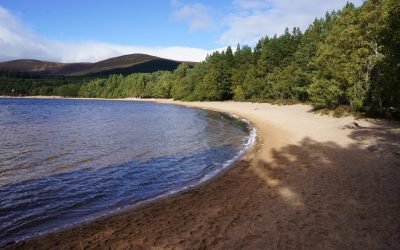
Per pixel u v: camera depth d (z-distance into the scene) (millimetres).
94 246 8445
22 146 23891
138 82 150875
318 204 10016
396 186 11023
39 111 67938
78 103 114812
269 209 9992
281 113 44250
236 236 8344
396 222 8375
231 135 28547
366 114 29078
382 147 16656
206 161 18500
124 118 48844
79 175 15930
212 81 89000
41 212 11211
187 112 61875
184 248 7969
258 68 75438
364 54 28125
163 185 14234
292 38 73000
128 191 13477
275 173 14367
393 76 24859
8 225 10141
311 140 21062
